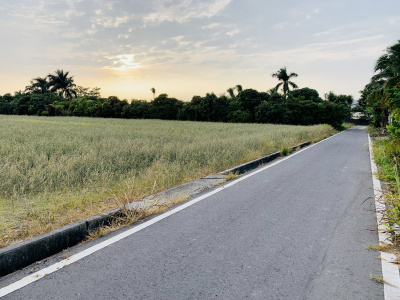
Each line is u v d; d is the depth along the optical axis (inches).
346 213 189.8
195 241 146.3
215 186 265.1
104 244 142.4
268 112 1711.4
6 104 2701.8
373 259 127.7
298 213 189.9
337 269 119.3
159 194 226.4
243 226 166.9
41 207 183.9
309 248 138.7
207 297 99.7
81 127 893.2
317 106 1665.8
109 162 306.5
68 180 240.1
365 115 2539.4
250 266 121.6
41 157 300.7
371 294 102.2
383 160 383.2
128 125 1119.6
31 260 124.0
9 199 201.5
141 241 146.1
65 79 2923.2
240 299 98.7
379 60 864.3
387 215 161.8
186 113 2017.7
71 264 122.6
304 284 108.3
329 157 463.5
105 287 105.2
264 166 378.6
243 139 544.1
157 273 115.3
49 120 1433.3
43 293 101.0
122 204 191.6
